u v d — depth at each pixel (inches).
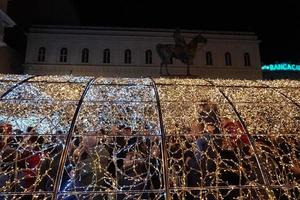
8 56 1055.0
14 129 166.2
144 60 1257.4
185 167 152.6
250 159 147.6
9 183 136.6
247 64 1295.5
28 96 169.0
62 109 166.4
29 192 115.7
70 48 1226.0
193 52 1125.1
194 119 180.2
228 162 149.6
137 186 140.2
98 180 136.2
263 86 184.1
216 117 166.9
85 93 160.6
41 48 1208.2
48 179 137.7
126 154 156.3
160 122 141.6
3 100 151.9
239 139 153.9
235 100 185.8
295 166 151.1
